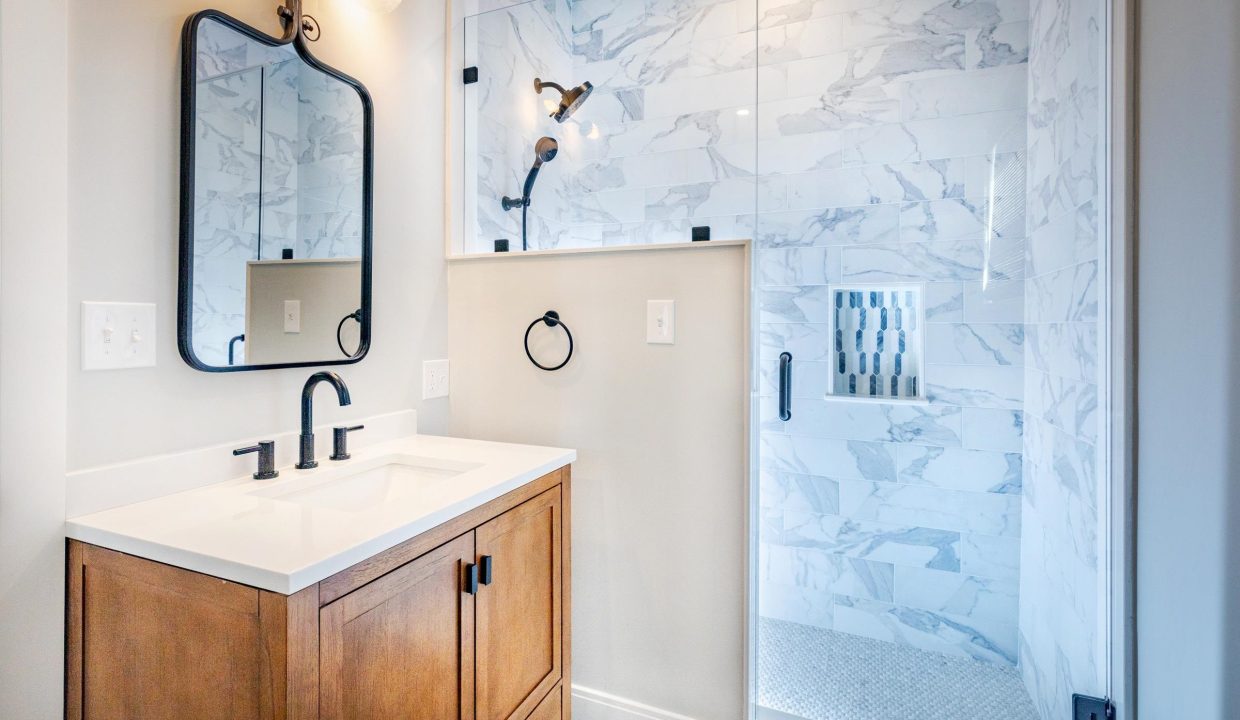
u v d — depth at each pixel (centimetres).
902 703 165
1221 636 95
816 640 190
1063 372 151
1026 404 172
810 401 190
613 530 159
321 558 74
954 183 176
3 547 83
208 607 76
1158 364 115
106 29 94
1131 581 125
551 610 136
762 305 192
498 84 187
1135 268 124
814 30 186
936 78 177
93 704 87
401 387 160
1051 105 155
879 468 186
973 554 178
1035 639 166
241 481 113
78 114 90
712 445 148
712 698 150
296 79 128
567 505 143
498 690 115
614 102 192
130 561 83
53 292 87
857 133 183
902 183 180
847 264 185
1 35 81
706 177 184
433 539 96
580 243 192
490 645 113
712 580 149
